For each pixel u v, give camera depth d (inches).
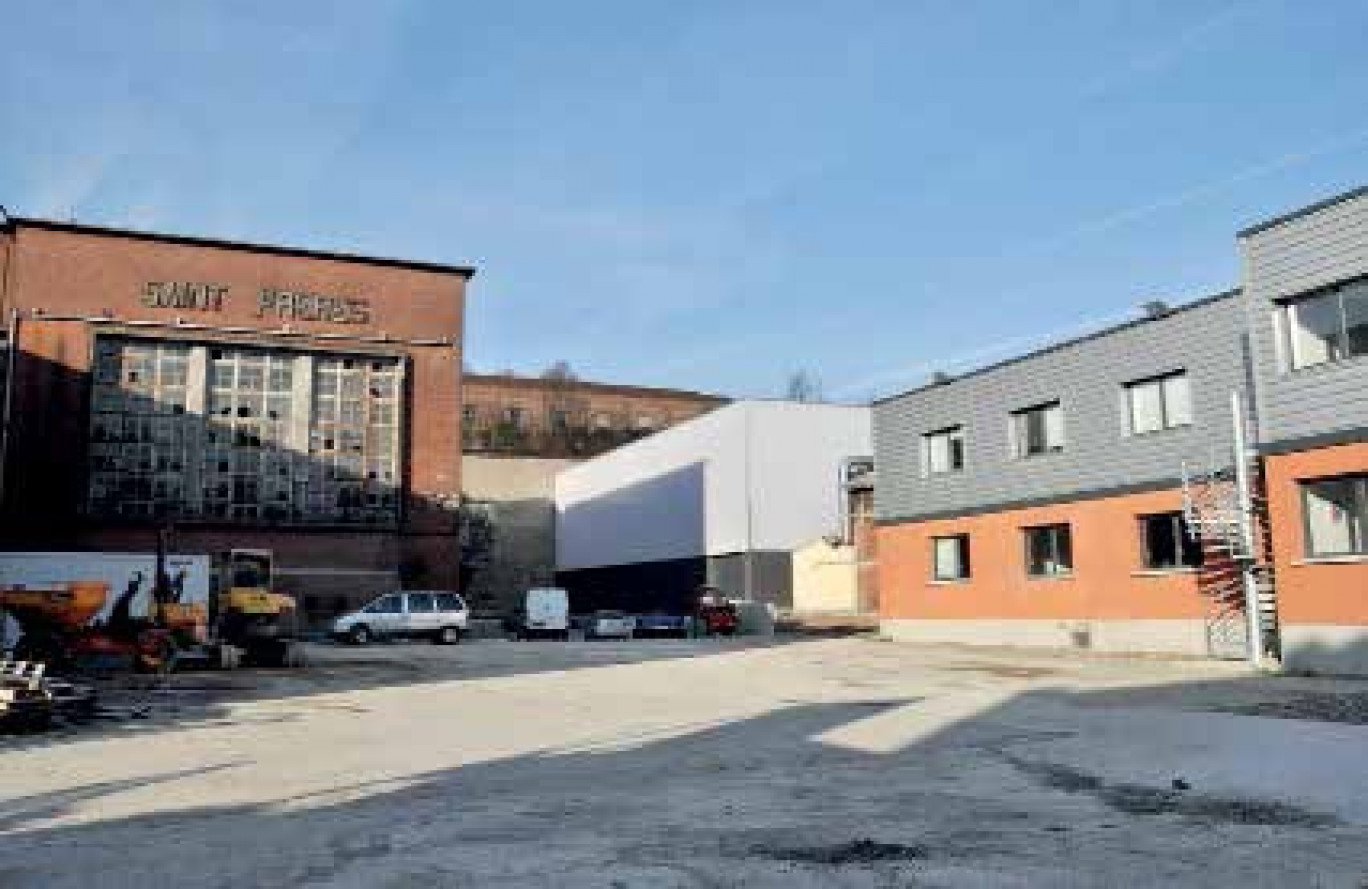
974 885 273.4
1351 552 829.8
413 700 804.0
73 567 1211.9
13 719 609.9
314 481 2057.1
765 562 2304.4
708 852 310.7
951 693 767.7
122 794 418.6
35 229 1935.3
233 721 674.8
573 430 4128.9
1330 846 305.9
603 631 2022.6
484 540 3287.4
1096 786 404.8
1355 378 831.7
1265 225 906.1
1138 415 1130.7
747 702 749.9
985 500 1322.6
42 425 1887.3
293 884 281.1
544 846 320.2
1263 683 776.9
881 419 1526.8
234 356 2043.6
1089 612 1160.2
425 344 2170.3
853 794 399.5
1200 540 1022.4
